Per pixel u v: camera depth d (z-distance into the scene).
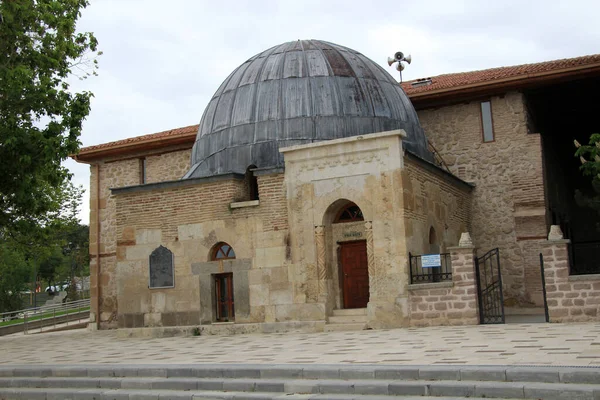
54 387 13.30
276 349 15.24
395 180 19.50
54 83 19.58
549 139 29.75
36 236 26.12
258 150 22.61
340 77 23.55
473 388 9.43
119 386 12.58
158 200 22.78
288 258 20.62
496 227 25.84
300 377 11.28
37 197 20.39
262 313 20.78
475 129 26.59
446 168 26.58
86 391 12.44
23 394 13.01
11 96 18.06
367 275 20.52
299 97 23.06
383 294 19.34
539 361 10.41
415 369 10.33
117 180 31.75
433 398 9.51
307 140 22.42
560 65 24.39
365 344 14.99
